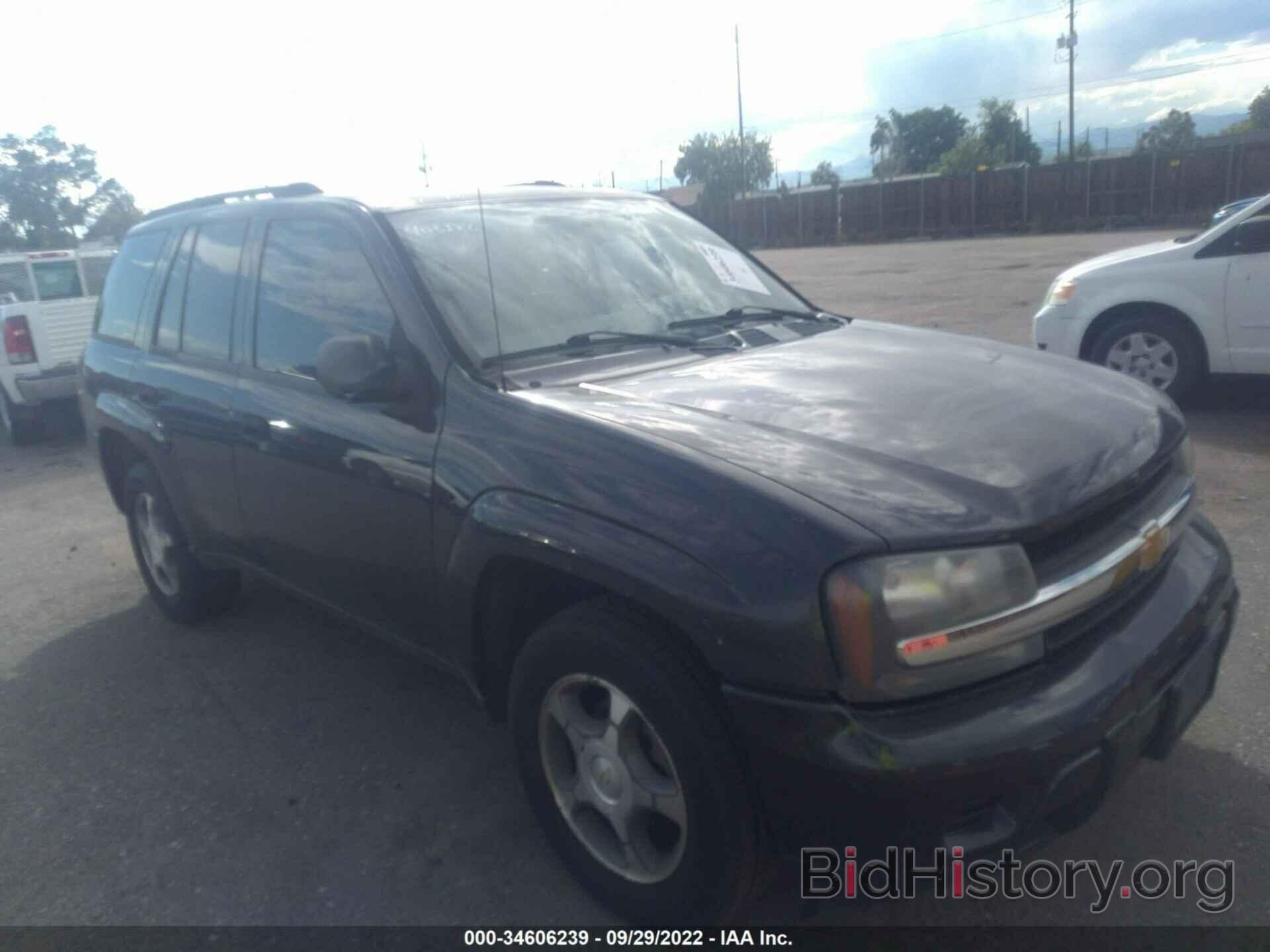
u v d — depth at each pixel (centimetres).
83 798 358
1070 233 3422
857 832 220
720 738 235
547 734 282
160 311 459
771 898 281
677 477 245
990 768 214
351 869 309
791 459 247
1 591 583
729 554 228
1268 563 471
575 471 262
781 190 4762
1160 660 248
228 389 394
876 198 4028
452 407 301
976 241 3419
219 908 297
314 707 411
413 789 349
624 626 251
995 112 6594
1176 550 285
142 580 574
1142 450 273
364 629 361
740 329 366
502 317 328
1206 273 717
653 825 271
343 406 339
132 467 500
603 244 385
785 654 219
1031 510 232
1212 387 812
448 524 294
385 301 331
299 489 358
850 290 1856
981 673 223
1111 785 239
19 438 1034
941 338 369
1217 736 339
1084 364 343
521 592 296
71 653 482
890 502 229
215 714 411
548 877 299
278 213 391
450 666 320
